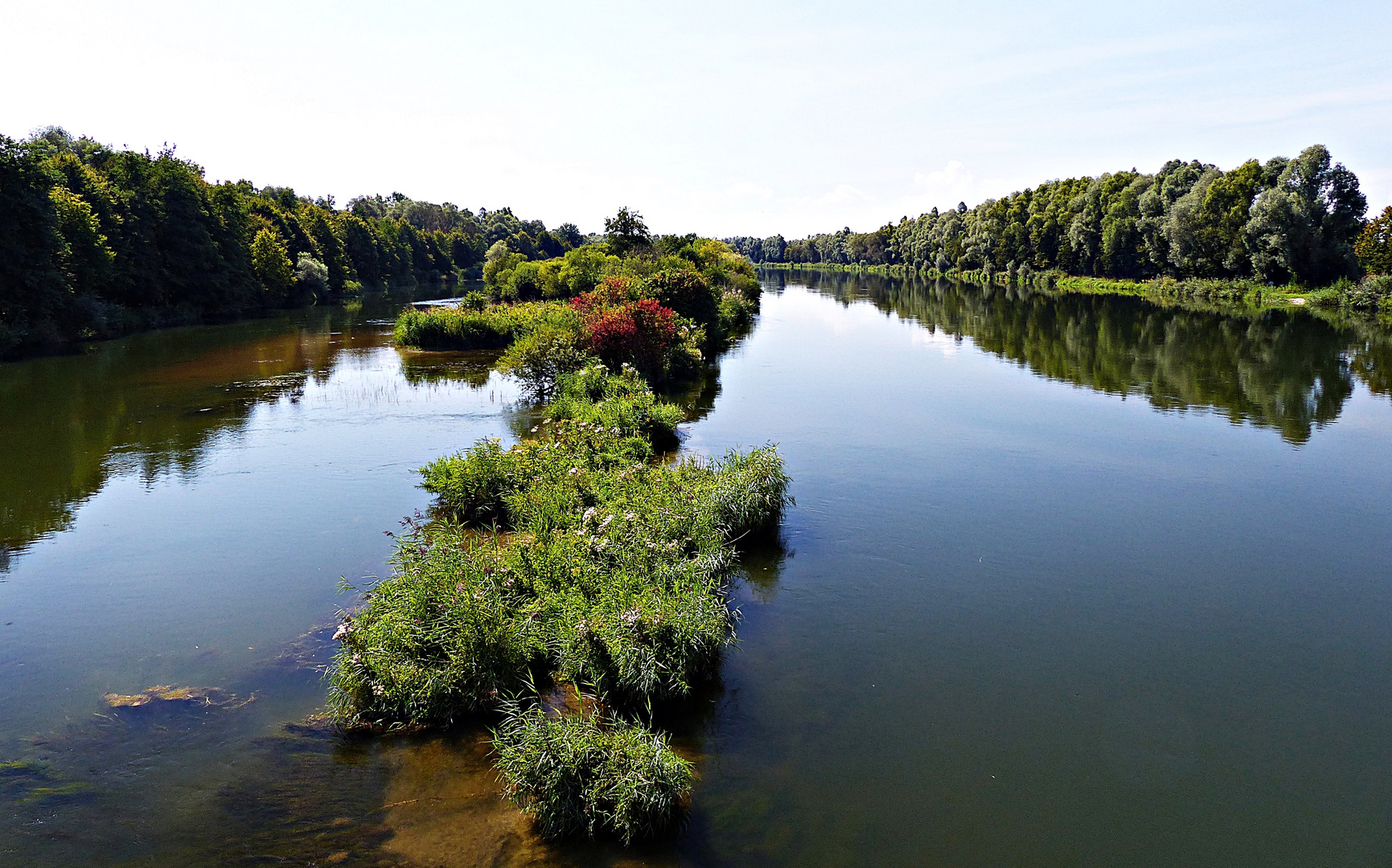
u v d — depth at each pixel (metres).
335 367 30.81
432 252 110.81
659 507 12.05
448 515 13.68
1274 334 39.22
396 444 18.64
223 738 7.68
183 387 26.14
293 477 16.05
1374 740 8.17
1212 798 7.27
